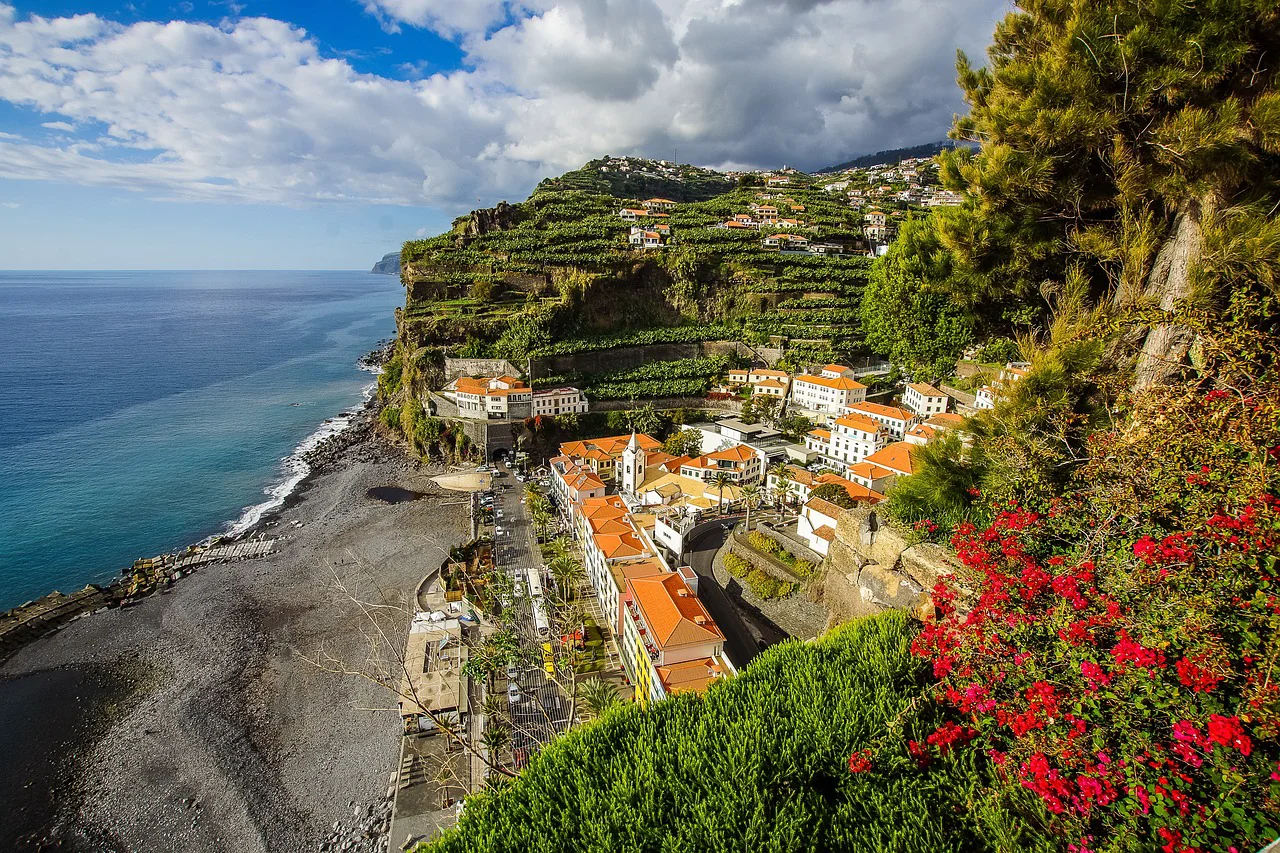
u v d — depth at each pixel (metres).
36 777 37.50
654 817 11.88
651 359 107.75
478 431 90.44
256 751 39.06
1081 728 9.26
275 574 60.97
